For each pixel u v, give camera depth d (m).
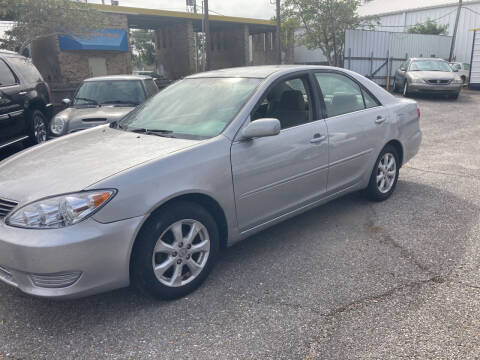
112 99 7.57
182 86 4.05
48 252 2.40
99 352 2.41
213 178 2.97
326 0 24.08
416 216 4.33
